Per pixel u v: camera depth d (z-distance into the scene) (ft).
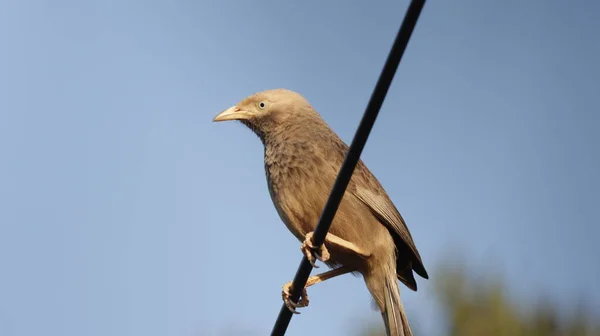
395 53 26.11
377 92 27.32
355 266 40.93
